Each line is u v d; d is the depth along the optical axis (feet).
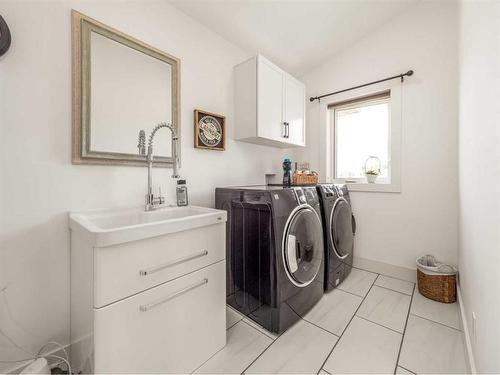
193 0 5.36
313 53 8.18
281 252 4.58
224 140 6.62
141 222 4.56
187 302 3.58
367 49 7.66
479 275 3.21
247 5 5.75
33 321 3.59
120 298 2.82
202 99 6.11
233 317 5.21
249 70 6.48
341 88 8.34
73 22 3.91
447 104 6.23
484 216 2.98
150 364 3.13
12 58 3.36
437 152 6.42
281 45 7.53
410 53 6.82
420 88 6.66
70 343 3.89
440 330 4.64
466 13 4.41
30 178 3.55
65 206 3.89
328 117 8.87
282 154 9.18
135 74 4.74
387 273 7.38
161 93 5.18
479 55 3.32
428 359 3.90
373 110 8.02
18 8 3.41
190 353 3.63
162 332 3.26
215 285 4.03
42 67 3.62
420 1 6.58
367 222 7.82
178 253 3.45
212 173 6.43
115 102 4.45
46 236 3.69
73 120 3.92
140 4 4.85
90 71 4.09
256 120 6.31
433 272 5.79
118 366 2.82
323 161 8.87
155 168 5.17
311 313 5.29
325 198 6.23
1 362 3.35
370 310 5.39
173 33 5.46
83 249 3.13
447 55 6.22
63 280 3.85
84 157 4.02
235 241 5.44
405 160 6.97
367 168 8.14
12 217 3.41
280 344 4.30
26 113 3.50
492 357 2.50
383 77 7.34
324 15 6.52
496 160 2.52
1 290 3.33
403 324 4.85
